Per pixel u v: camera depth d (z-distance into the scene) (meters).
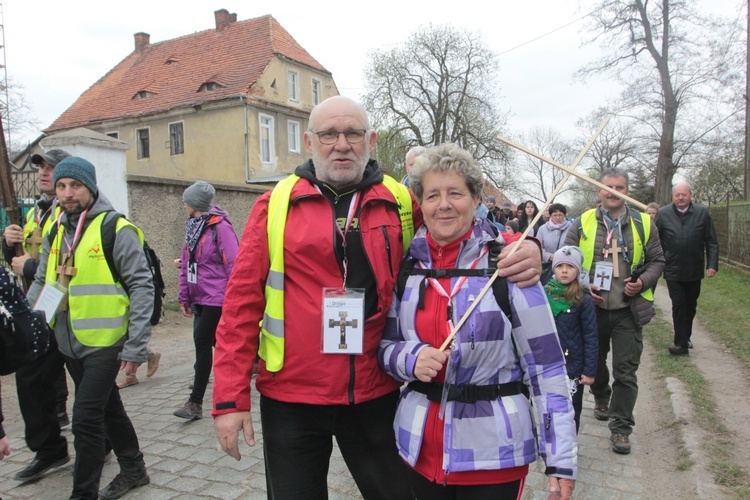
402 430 2.01
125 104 27.64
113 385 3.22
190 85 26.39
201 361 4.60
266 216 2.10
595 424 4.49
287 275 2.06
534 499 3.24
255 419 4.57
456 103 30.70
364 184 2.12
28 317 2.12
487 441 1.85
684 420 4.27
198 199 4.65
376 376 2.08
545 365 1.87
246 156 24.30
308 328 2.01
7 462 3.84
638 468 3.64
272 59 25.67
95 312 3.08
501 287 1.89
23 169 8.15
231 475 3.53
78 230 3.18
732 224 13.35
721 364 5.86
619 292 3.95
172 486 3.38
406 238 2.21
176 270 9.80
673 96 24.06
